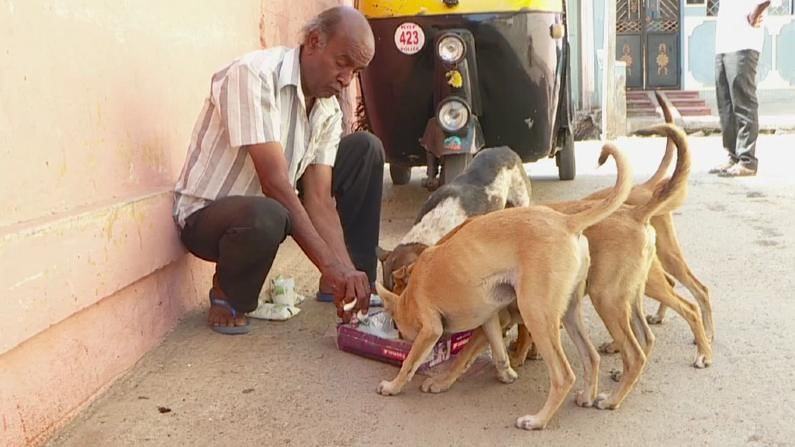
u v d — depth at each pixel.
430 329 3.14
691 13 15.73
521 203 4.86
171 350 3.66
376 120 6.39
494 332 3.21
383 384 3.20
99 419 2.96
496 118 6.16
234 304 3.81
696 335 3.38
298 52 3.70
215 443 2.78
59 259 2.77
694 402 3.04
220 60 5.10
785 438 2.72
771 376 3.24
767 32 15.03
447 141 5.73
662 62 15.91
